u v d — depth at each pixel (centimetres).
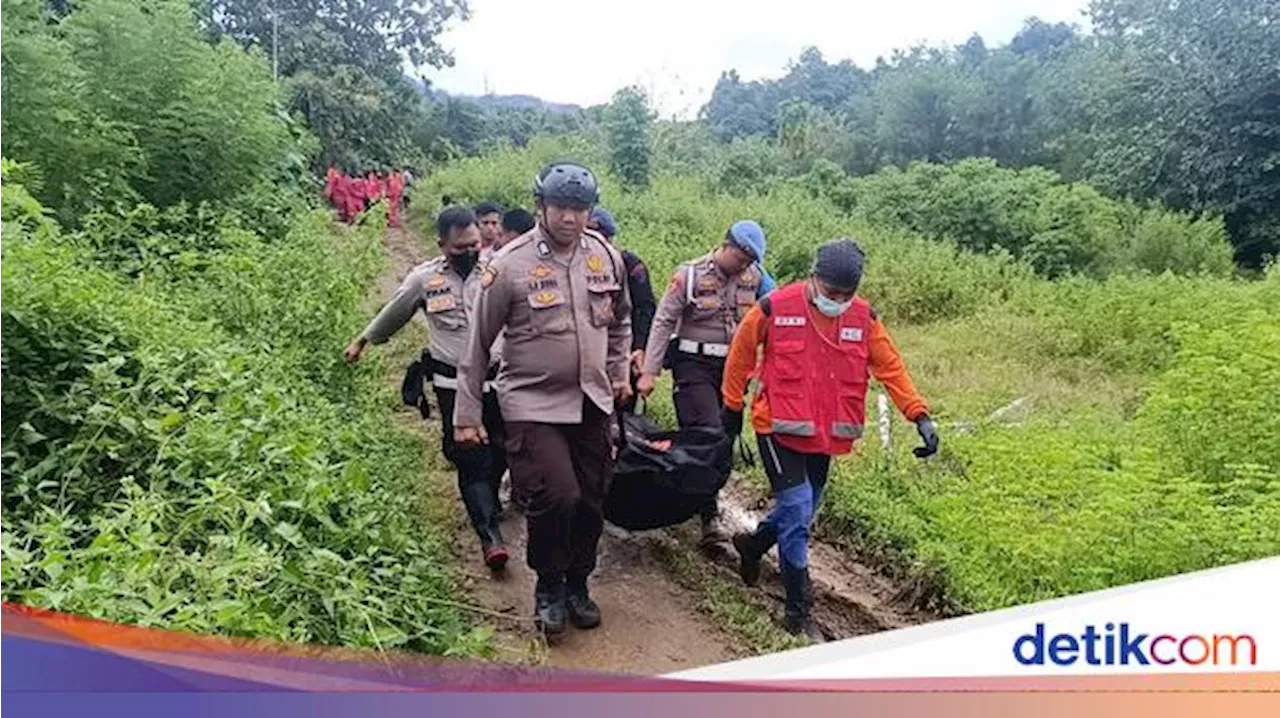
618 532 587
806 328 467
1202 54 2655
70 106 782
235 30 3291
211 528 370
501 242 568
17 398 445
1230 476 571
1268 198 2553
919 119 4425
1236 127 2580
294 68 3244
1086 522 454
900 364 479
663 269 1378
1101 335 1252
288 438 427
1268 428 573
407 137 3609
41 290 468
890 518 613
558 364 433
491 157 2800
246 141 987
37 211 515
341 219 2136
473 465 527
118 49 927
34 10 776
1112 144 2952
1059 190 2155
